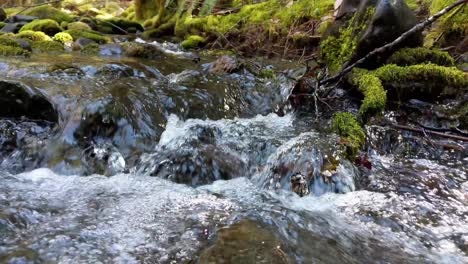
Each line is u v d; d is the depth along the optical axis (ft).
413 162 8.81
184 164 8.12
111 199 7.00
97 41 23.11
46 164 8.26
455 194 7.44
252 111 12.18
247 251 5.14
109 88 11.07
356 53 11.86
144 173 8.21
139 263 5.08
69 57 16.58
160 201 7.00
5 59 14.69
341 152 8.11
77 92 10.37
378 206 6.94
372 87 10.19
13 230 5.67
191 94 11.78
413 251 5.73
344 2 14.10
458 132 9.51
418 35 11.66
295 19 21.21
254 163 8.72
